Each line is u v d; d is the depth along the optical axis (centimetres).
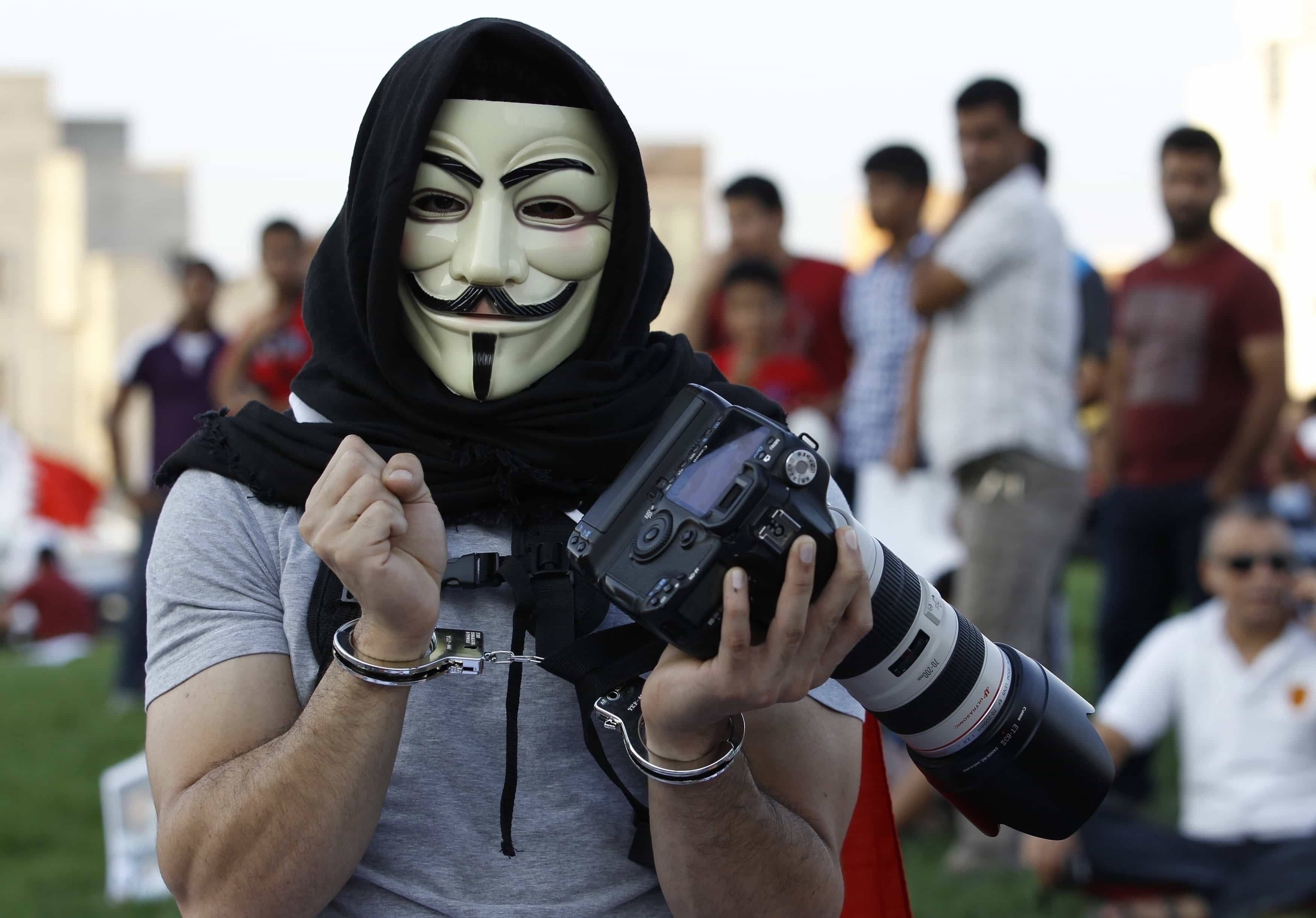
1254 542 441
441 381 187
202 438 183
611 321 191
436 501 178
